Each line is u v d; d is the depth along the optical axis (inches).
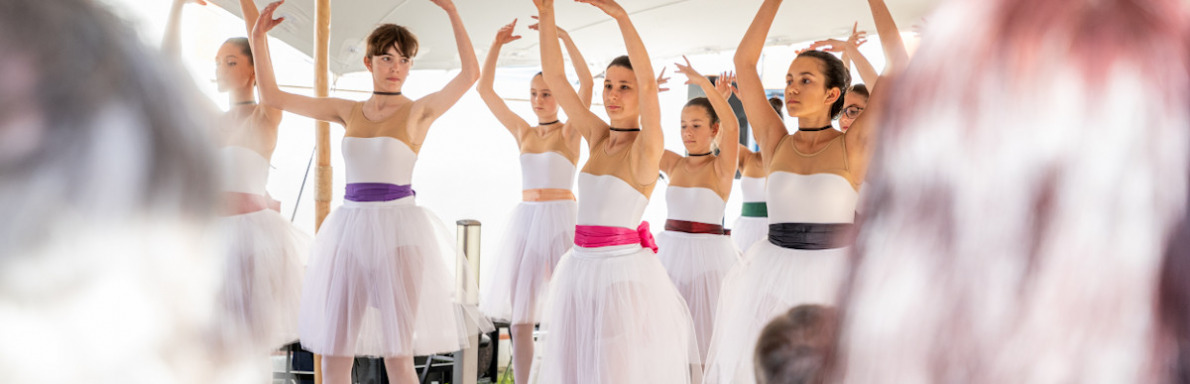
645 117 126.0
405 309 144.0
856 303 18.5
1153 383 16.7
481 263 229.9
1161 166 16.0
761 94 133.3
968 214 16.6
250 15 153.6
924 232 17.2
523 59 200.8
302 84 202.1
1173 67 16.1
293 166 217.3
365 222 144.3
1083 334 16.5
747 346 125.5
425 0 159.9
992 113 16.4
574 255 134.6
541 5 135.1
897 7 143.8
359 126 148.4
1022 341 16.8
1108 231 16.1
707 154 173.0
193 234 17.3
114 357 16.5
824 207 122.5
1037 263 16.3
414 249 145.5
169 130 16.6
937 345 17.3
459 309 156.4
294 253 155.3
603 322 125.6
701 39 182.4
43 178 15.3
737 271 142.0
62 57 15.6
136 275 16.4
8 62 15.1
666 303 130.4
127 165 16.0
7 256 15.3
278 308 147.2
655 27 176.2
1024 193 16.2
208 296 18.3
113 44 16.3
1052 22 16.5
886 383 17.9
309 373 171.9
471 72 147.9
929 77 17.3
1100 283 16.4
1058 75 16.2
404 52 147.3
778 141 131.9
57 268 15.6
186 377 17.9
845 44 167.3
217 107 18.5
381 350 145.0
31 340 15.7
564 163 184.7
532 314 176.7
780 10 161.6
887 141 17.9
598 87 206.8
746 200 190.5
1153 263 16.2
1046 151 16.1
